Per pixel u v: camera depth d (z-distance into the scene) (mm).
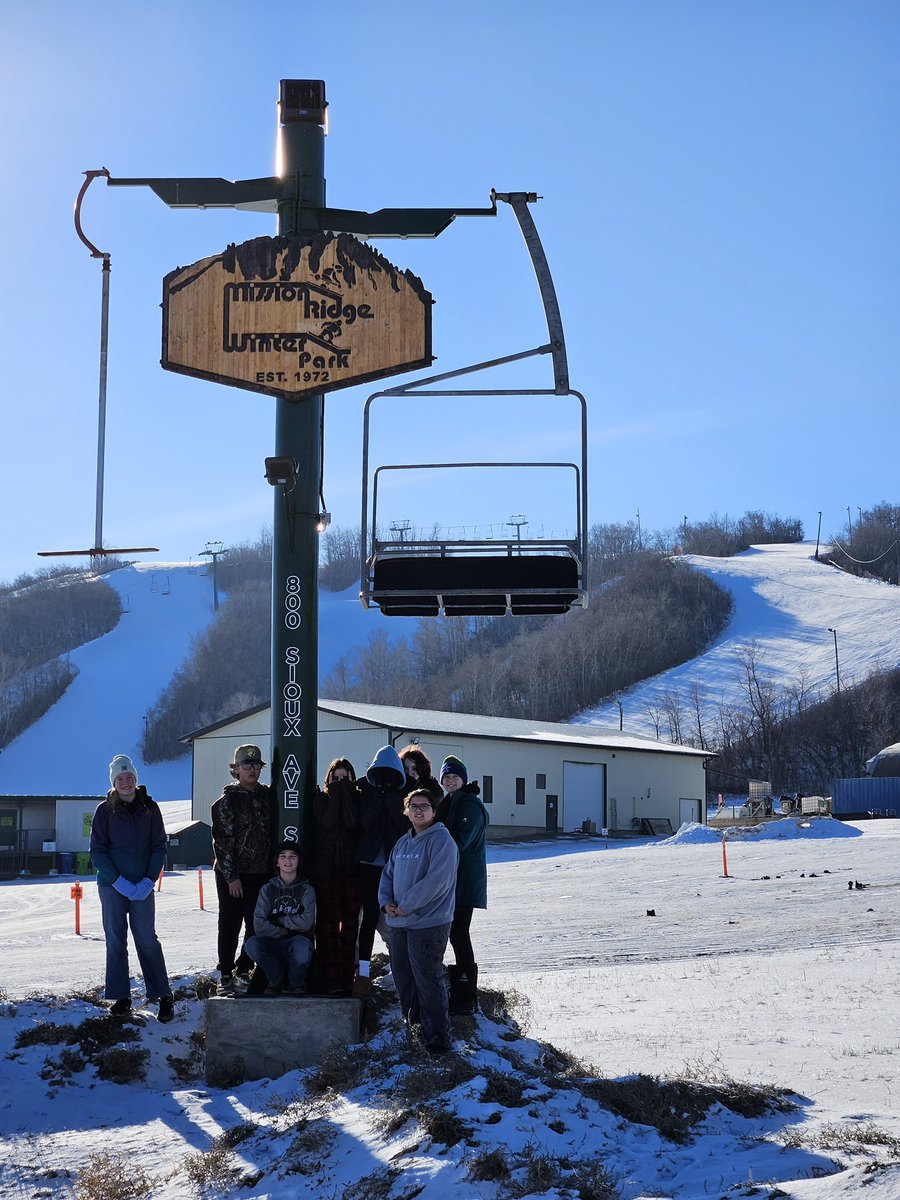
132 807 8578
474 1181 4930
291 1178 5438
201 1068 8070
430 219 9258
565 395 9195
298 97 9242
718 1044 8656
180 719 149250
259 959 7965
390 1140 5566
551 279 9180
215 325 8906
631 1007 10773
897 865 28312
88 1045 7867
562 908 22328
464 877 7977
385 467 9227
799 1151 5531
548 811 53844
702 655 137625
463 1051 6801
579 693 127250
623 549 192750
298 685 8594
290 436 8859
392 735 47750
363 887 8297
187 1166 5816
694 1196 4816
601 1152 5441
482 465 9219
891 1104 6684
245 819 8461
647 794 59250
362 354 8906
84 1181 5668
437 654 147875
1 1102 7160
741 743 100875
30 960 16219
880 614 138125
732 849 36219
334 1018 7777
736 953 15383
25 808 47312
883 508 193125
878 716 97000
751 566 174375
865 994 10906
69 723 159125
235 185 9289
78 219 9406
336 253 8945
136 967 14641
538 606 9367
